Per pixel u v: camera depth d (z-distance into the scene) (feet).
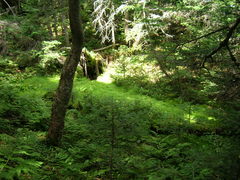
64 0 38.65
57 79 36.70
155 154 15.40
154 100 32.68
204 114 26.37
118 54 47.16
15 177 9.91
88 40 52.06
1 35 38.24
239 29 20.08
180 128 21.27
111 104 11.74
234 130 9.63
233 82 17.08
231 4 19.67
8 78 33.81
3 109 18.65
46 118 20.06
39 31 34.86
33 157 12.57
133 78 39.55
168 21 39.58
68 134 17.61
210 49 18.62
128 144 13.53
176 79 33.68
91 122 11.79
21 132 15.69
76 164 11.60
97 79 41.52
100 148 12.40
